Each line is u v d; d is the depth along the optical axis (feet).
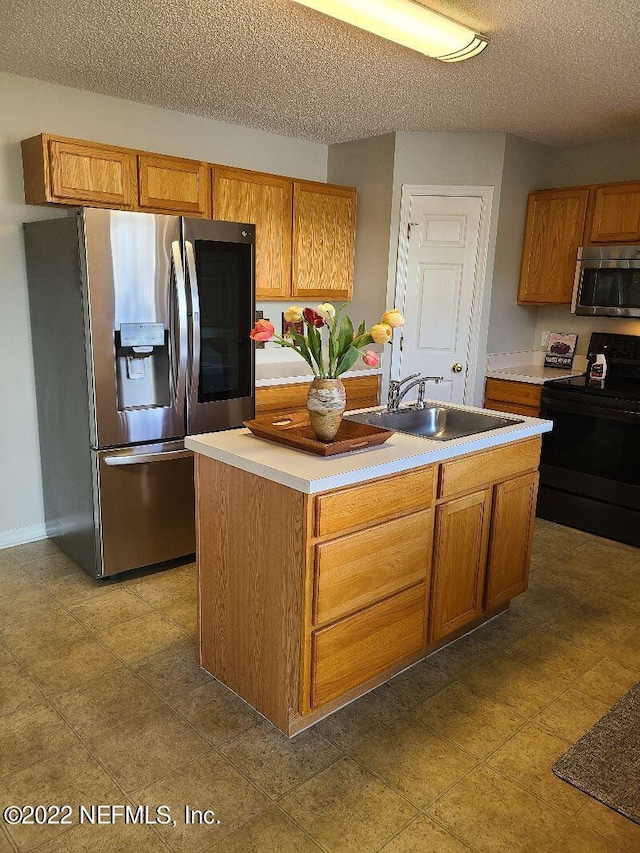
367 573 6.48
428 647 7.98
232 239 10.24
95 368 9.00
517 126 12.57
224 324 10.44
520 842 5.33
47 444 10.77
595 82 9.73
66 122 10.46
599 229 13.03
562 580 10.31
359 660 6.66
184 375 9.86
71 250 8.89
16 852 5.16
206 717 6.81
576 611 9.29
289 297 13.32
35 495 11.27
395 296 13.98
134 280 9.13
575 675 7.72
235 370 10.77
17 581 9.80
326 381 6.64
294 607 6.09
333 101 11.07
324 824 5.47
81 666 7.66
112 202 10.16
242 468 6.33
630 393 11.76
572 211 13.41
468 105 11.17
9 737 6.44
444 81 9.87
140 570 10.30
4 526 11.00
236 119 12.35
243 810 5.60
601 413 12.00
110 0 7.13
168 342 9.67
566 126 12.50
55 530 11.08
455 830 5.43
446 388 14.29
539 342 15.56
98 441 9.23
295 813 5.58
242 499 6.50
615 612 9.29
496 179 13.26
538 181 14.32
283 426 7.32
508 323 14.61
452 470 7.24
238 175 11.87
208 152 12.46
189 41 8.36
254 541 6.44
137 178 10.41
